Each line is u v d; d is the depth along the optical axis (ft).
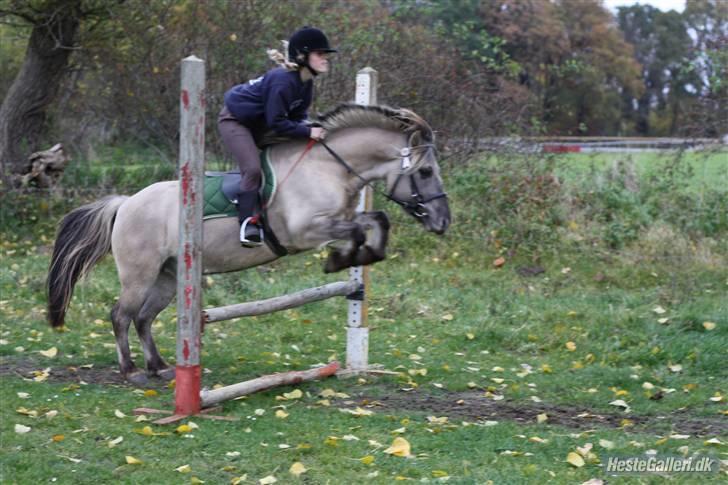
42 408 19.06
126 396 20.38
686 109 42.09
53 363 23.67
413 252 36.37
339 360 24.68
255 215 19.92
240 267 21.06
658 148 44.73
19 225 40.81
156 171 43.21
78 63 44.73
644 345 25.09
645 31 138.21
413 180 20.36
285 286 31.94
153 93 42.14
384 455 16.29
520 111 40.81
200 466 15.79
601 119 115.85
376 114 20.29
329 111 20.36
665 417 19.40
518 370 23.43
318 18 41.55
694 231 35.78
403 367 23.48
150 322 22.56
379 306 29.94
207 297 30.66
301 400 20.43
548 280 33.12
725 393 21.12
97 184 43.14
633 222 36.52
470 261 35.50
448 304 29.99
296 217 19.94
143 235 21.38
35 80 43.96
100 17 42.60
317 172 20.12
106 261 36.01
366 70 22.77
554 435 17.61
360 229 19.80
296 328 27.78
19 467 15.53
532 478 15.14
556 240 35.70
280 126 19.47
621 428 18.47
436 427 18.11
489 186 37.60
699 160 38.65
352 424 18.31
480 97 40.37
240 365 23.84
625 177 38.58
